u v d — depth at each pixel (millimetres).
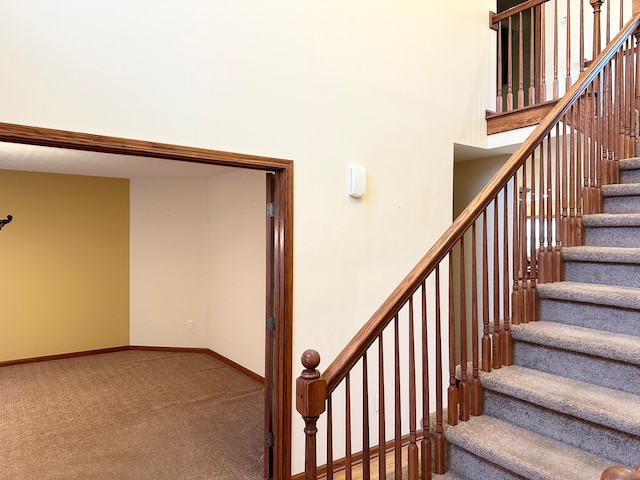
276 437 2770
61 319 5574
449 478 1763
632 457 1487
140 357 5652
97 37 2150
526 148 2127
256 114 2635
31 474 2842
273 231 2893
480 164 4566
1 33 1939
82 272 5703
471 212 1873
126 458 3059
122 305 5980
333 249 2955
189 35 2412
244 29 2594
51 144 2086
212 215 5684
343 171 2998
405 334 3287
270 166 2691
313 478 1466
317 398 1459
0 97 1930
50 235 5496
